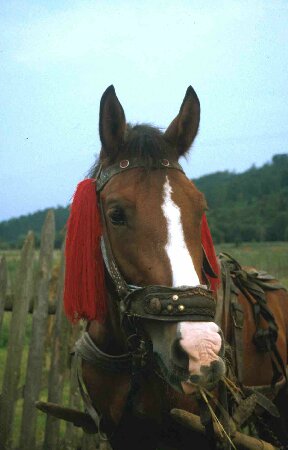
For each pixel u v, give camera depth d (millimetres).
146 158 2549
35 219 77000
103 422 3004
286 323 3684
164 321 2227
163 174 2518
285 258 15352
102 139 2713
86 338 2994
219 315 2879
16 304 4836
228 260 3619
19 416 6406
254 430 3711
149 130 2693
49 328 6617
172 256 2309
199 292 2232
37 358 4941
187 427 2555
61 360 5082
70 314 2768
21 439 4895
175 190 2469
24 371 8016
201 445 2768
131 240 2434
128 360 2766
